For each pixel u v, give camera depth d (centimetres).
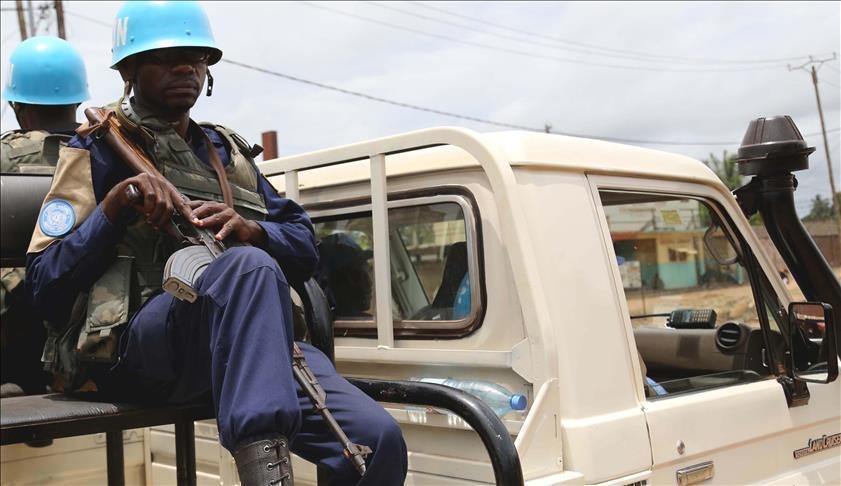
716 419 261
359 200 295
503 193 231
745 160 316
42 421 175
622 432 232
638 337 347
